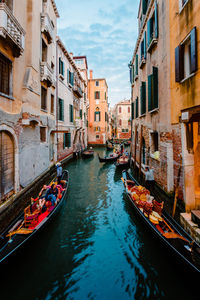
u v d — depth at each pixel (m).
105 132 33.88
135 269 4.14
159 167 7.25
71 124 18.06
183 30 5.12
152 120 8.21
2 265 3.47
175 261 3.86
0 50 5.21
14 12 6.14
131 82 14.98
